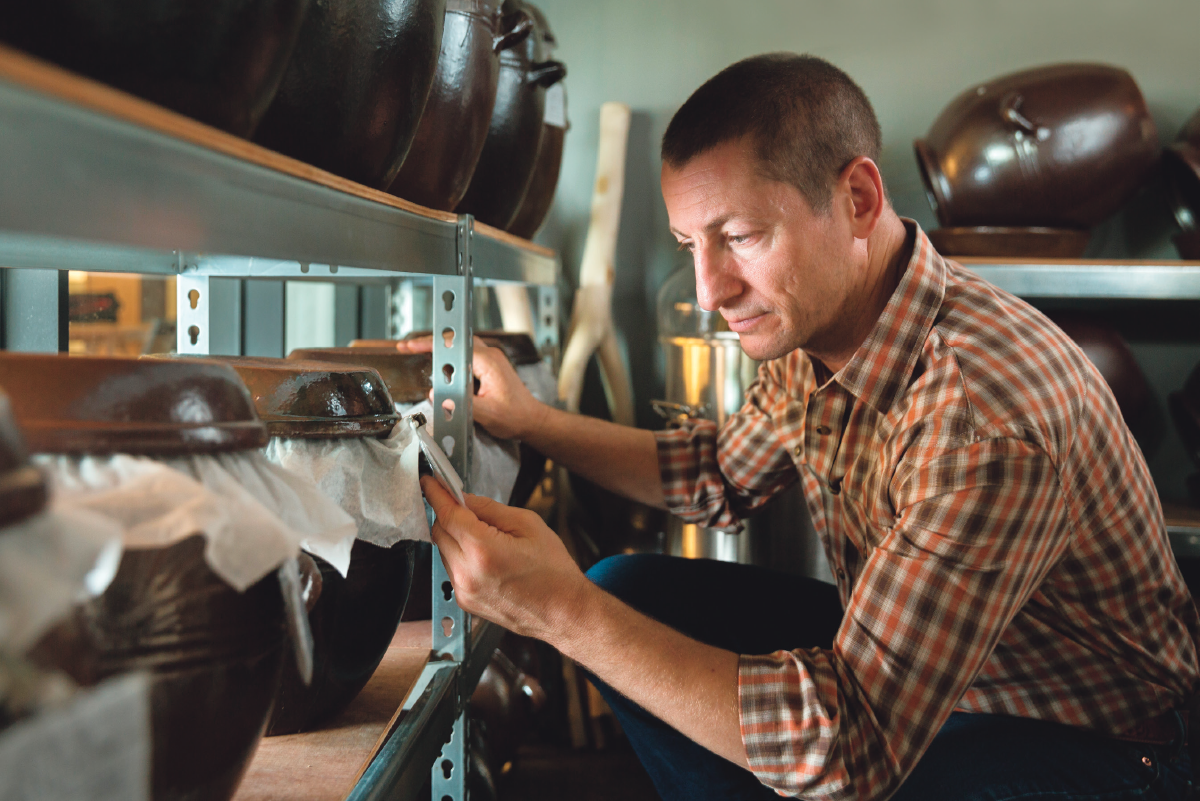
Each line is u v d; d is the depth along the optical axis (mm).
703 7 2088
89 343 1956
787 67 889
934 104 2049
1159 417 2041
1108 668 942
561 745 1842
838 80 903
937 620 786
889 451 917
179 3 438
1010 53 2025
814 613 1251
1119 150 1688
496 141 1188
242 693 510
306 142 682
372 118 718
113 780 323
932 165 1806
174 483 446
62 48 426
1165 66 1993
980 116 1729
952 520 789
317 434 715
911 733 791
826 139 876
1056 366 871
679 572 1278
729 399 1789
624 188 2137
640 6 2100
